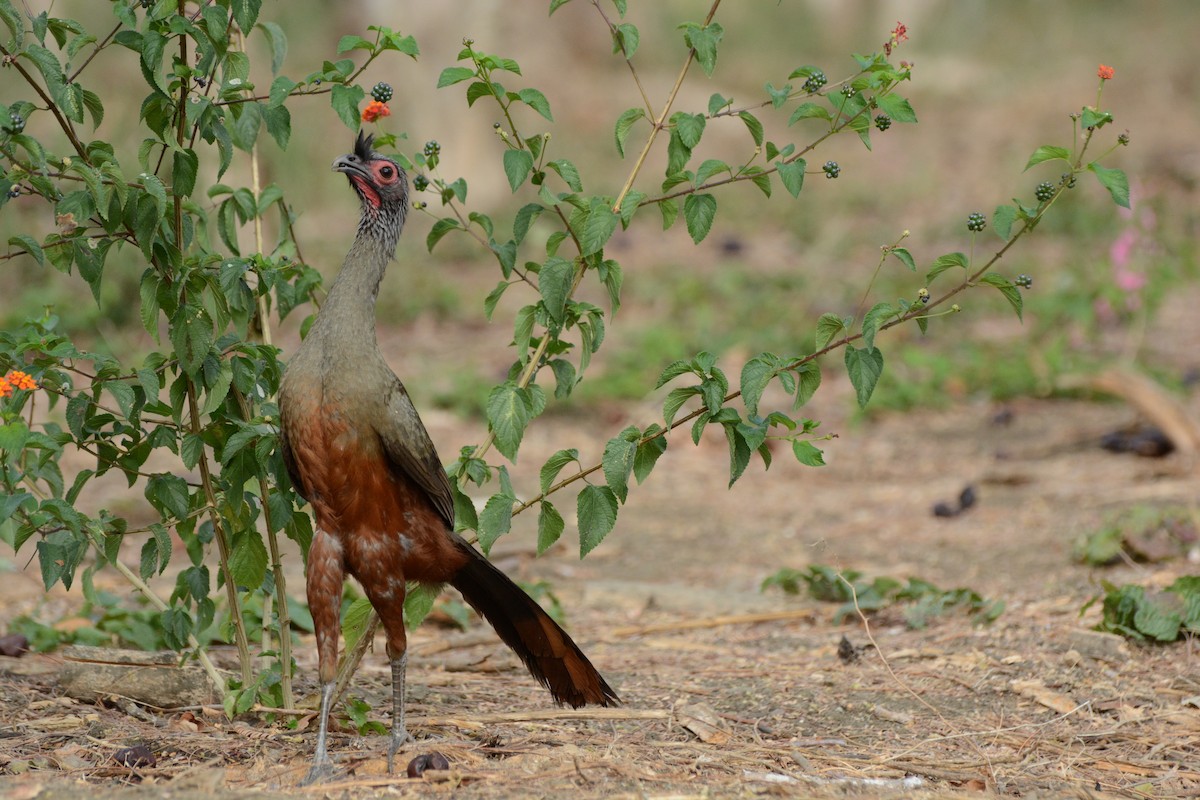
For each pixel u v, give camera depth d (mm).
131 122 27625
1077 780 7609
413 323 27672
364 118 7777
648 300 29203
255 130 7531
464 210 35312
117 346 22672
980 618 11273
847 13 58000
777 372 7680
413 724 8211
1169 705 8953
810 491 18016
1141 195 24781
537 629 7707
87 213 7414
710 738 8258
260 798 6430
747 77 51375
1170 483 16172
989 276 7359
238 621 8172
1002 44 59375
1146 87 52188
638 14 53719
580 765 7230
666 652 11188
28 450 8250
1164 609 10344
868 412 21828
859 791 7105
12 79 27016
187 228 7812
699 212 7906
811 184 42000
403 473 7242
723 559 14898
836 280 30547
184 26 7156
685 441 20906
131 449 7879
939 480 17922
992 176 41375
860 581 12734
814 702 9297
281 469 7887
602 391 22641
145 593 8273
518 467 19219
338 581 7145
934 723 8773
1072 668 9766
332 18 37000
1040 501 16047
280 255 8680
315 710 8164
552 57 47406
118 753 7336
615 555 15227
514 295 29688
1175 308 27484
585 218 8180
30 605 12500
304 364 7117
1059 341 22906
